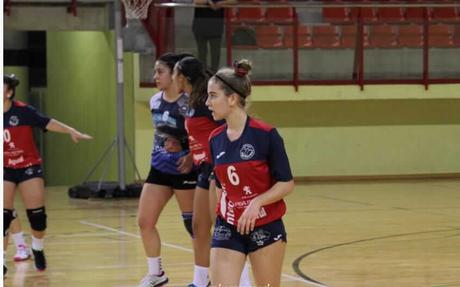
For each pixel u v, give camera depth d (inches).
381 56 1273.4
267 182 364.8
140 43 1186.6
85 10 1251.2
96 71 1322.6
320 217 920.9
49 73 1433.3
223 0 1171.9
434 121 1371.8
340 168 1349.7
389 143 1362.0
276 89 1242.6
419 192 1165.7
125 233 824.3
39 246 633.6
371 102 1352.1
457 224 860.0
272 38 1234.6
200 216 500.1
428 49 1283.2
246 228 355.3
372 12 1283.2
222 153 366.0
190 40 1181.1
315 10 1259.8
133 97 1261.1
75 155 1397.6
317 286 560.1
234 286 362.0
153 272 537.3
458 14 1306.6
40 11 1236.5
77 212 989.8
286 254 691.4
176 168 522.3
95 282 587.8
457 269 623.5
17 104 607.5
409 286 561.9
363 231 818.2
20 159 614.2
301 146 1338.6
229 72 366.0
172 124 519.2
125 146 1145.4
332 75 1263.5
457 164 1380.4
